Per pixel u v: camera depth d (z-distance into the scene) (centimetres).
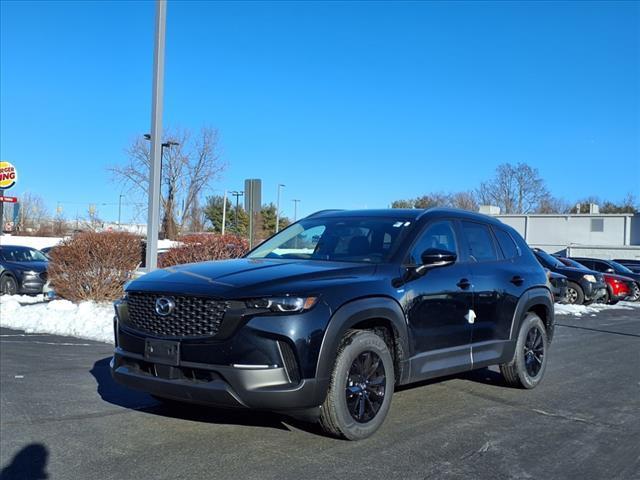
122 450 468
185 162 3762
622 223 5344
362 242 565
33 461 446
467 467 444
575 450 489
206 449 469
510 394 672
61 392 638
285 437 496
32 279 1645
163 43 1111
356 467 436
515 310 657
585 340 1177
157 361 455
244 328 430
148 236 1113
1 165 1950
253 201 1270
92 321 1096
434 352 550
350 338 475
